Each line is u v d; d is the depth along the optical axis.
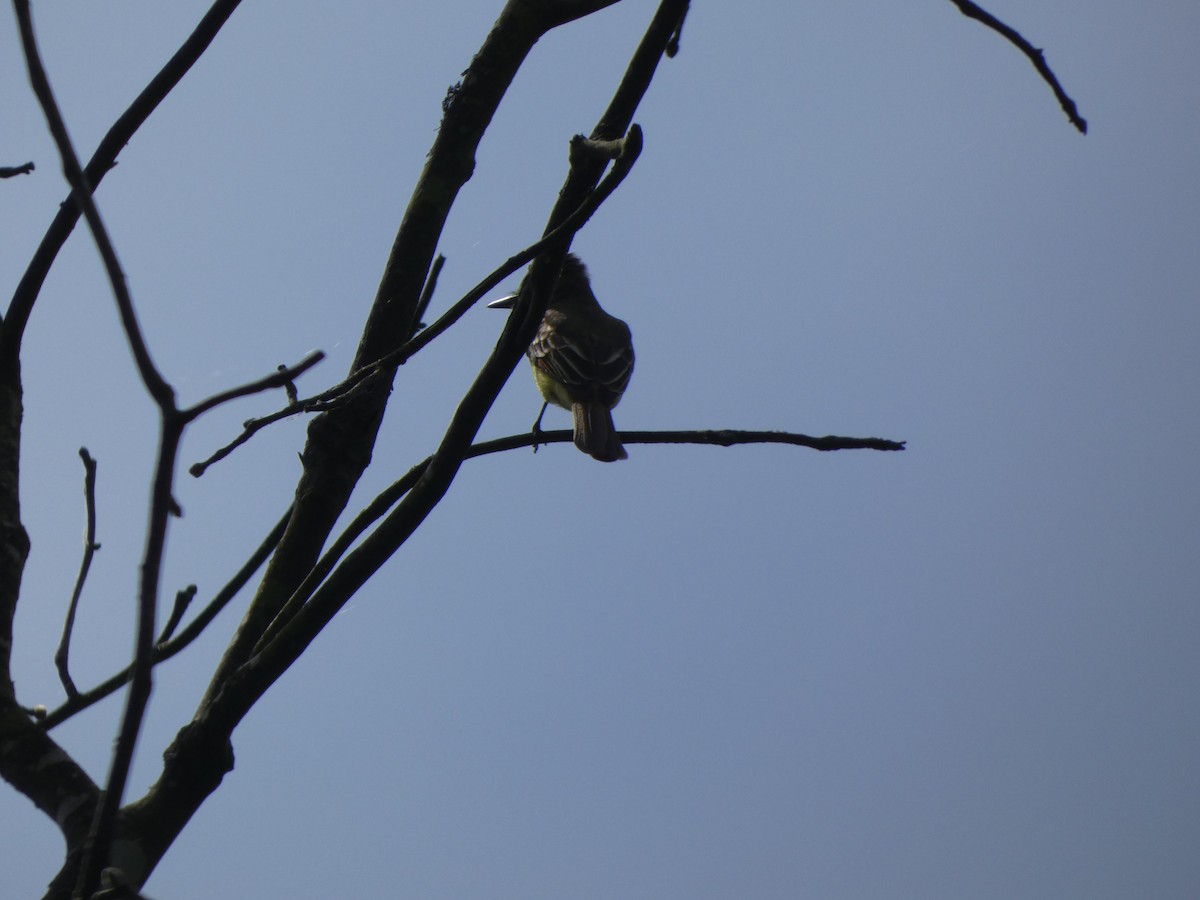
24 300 6.55
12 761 5.40
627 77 6.02
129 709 3.88
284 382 3.84
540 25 7.59
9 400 6.62
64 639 6.01
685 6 5.90
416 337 5.99
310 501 6.66
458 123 7.44
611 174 5.54
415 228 7.25
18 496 6.38
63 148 3.93
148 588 3.88
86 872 3.92
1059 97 5.90
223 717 5.44
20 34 3.93
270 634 5.99
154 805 5.33
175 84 6.46
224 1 6.44
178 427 3.85
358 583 5.62
